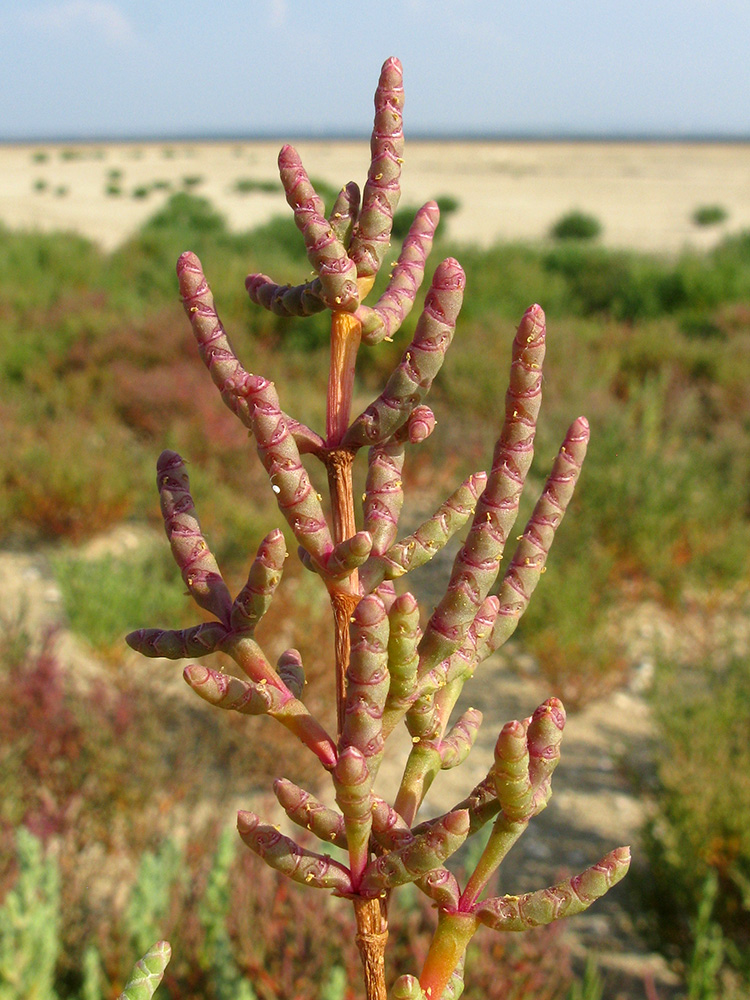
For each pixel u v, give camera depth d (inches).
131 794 148.0
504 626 47.0
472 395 363.6
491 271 586.6
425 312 44.1
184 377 357.7
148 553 255.3
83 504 279.0
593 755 191.8
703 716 157.6
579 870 157.0
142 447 323.3
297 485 40.8
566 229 1112.2
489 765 188.2
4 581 257.1
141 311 491.8
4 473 286.0
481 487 44.1
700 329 495.8
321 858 41.1
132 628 213.2
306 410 344.5
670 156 4057.6
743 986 120.0
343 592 43.4
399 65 46.3
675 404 343.3
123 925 115.6
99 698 165.0
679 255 621.0
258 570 40.8
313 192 45.5
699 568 237.0
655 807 163.2
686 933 136.1
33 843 110.6
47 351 411.2
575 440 47.4
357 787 38.0
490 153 4379.9
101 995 110.0
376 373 442.3
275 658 190.2
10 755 145.5
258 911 114.1
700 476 275.7
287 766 175.8
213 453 302.7
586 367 379.2
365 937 41.4
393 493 45.6
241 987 97.6
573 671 203.9
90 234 1043.9
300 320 465.1
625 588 245.1
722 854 134.6
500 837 40.3
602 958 137.8
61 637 219.3
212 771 177.2
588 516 243.0
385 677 38.7
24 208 1408.7
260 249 705.6
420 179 2269.9
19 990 98.3
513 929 40.3
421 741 44.9
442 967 41.1
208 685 41.9
